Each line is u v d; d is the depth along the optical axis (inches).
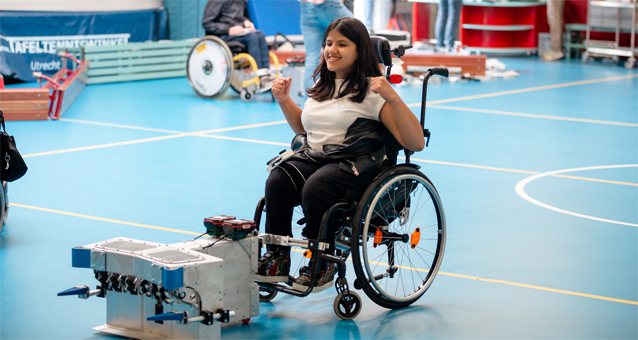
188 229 190.4
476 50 701.3
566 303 144.4
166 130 338.0
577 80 540.1
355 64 138.5
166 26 575.5
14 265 161.8
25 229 188.9
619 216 207.0
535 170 265.3
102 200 218.1
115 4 548.1
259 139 318.3
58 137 318.0
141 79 531.5
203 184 239.1
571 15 697.6
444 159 282.7
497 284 154.8
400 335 129.4
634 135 337.1
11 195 222.2
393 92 133.2
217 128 344.5
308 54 386.6
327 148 138.8
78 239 181.2
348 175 134.3
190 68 437.7
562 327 133.0
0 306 138.9
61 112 378.9
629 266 166.1
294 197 137.9
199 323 118.0
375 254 173.6
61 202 215.3
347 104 138.2
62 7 521.3
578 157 288.7
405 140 137.3
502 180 249.4
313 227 135.1
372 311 141.4
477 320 136.2
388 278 157.8
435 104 422.6
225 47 419.5
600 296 148.1
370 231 143.9
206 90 434.6
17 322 131.8
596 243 182.4
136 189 231.6
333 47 137.3
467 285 154.3
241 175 252.4
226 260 127.4
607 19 654.5
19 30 495.8
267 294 147.2
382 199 139.7
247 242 129.5
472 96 456.1
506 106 418.6
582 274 160.7
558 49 685.3
